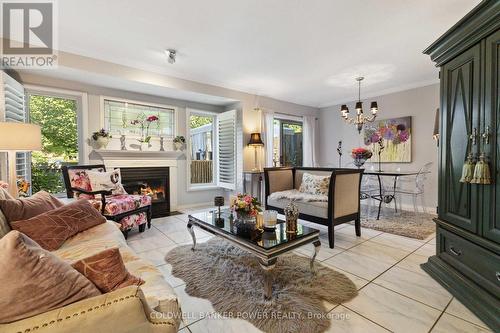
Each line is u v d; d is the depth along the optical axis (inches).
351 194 120.5
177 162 188.5
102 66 132.3
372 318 61.9
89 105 149.8
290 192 147.3
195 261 94.0
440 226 83.9
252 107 199.9
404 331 57.4
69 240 70.7
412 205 184.7
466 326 58.9
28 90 131.8
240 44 118.6
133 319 31.6
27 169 131.3
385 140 198.5
